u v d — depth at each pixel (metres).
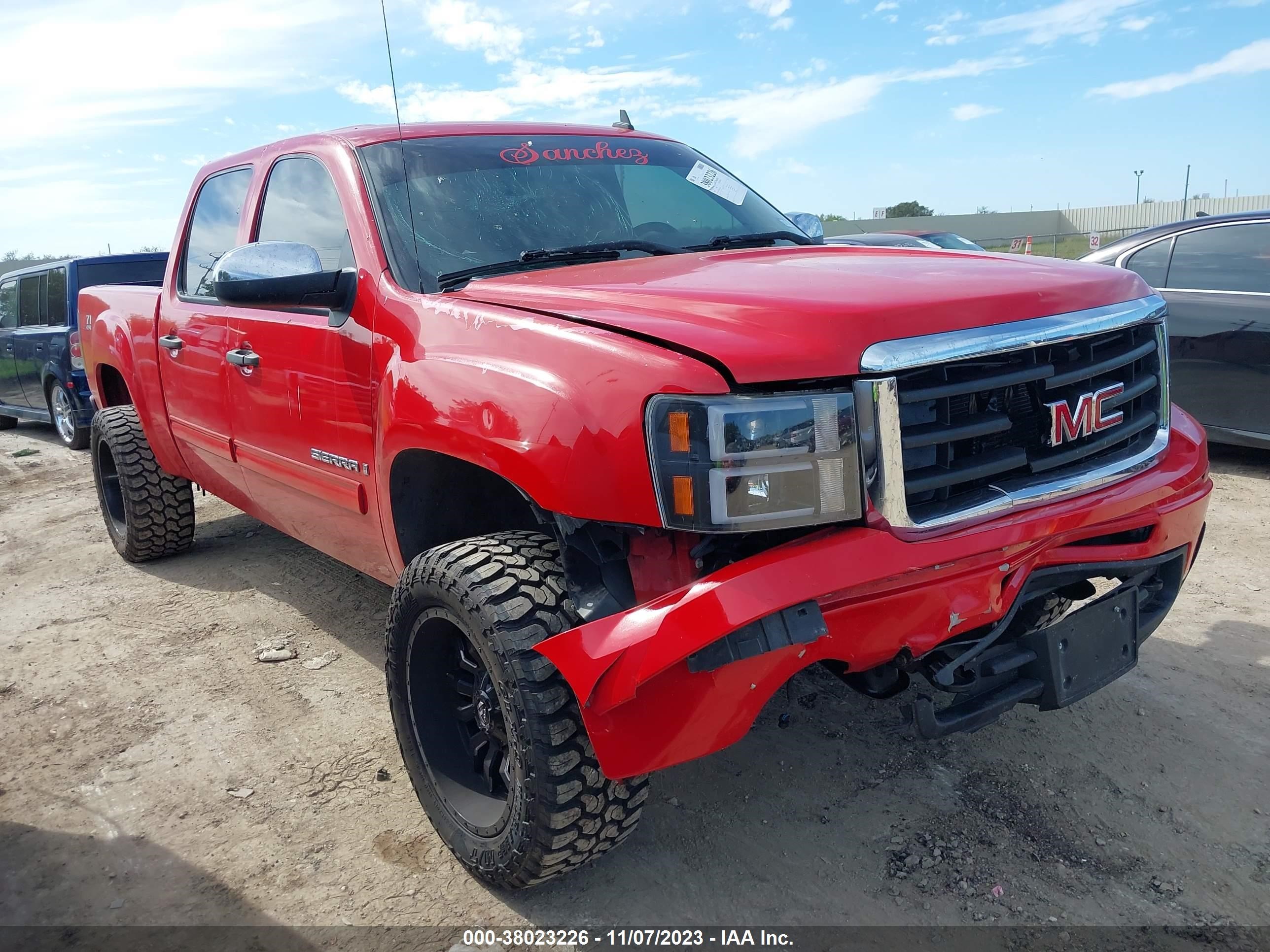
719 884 2.37
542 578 2.15
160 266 9.52
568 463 1.97
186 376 3.99
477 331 2.33
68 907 2.42
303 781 2.94
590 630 1.90
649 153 3.60
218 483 4.15
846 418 1.87
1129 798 2.63
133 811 2.83
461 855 2.38
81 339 5.27
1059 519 2.12
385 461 2.55
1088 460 2.30
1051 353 2.18
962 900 2.27
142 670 3.80
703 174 3.64
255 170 3.70
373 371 2.71
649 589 2.01
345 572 4.84
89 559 5.41
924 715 2.10
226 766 3.05
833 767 2.85
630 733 1.87
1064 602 2.57
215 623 4.25
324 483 3.09
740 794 2.75
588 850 2.15
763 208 3.66
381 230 2.85
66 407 9.51
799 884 2.36
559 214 3.10
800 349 1.88
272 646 3.96
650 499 1.89
